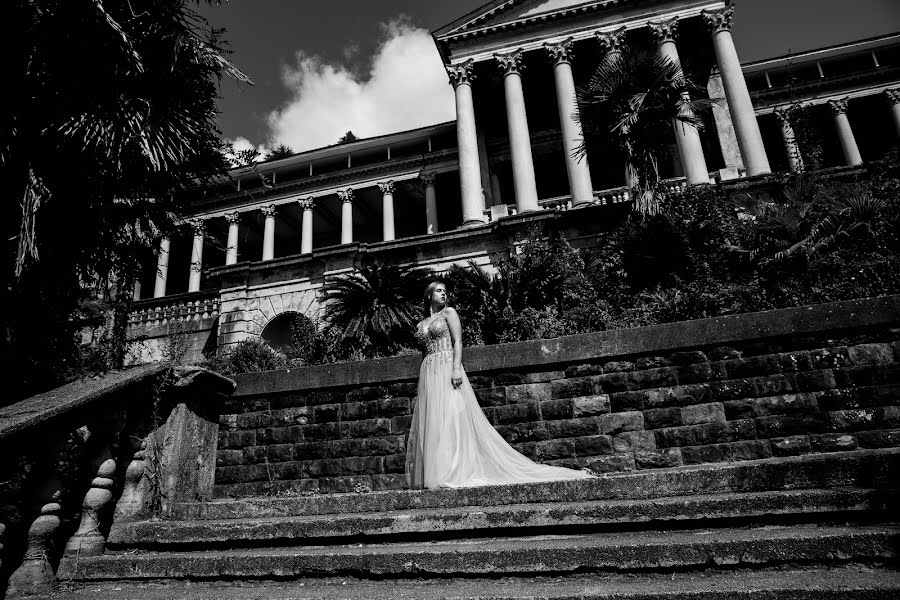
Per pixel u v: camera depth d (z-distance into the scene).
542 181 35.25
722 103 28.12
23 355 6.26
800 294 9.85
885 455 3.44
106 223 7.04
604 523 3.41
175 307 23.14
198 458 5.27
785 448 5.93
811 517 3.15
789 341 6.27
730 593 2.47
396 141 35.66
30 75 5.95
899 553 2.66
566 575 2.99
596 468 6.36
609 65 15.12
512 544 3.30
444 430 4.92
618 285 12.95
